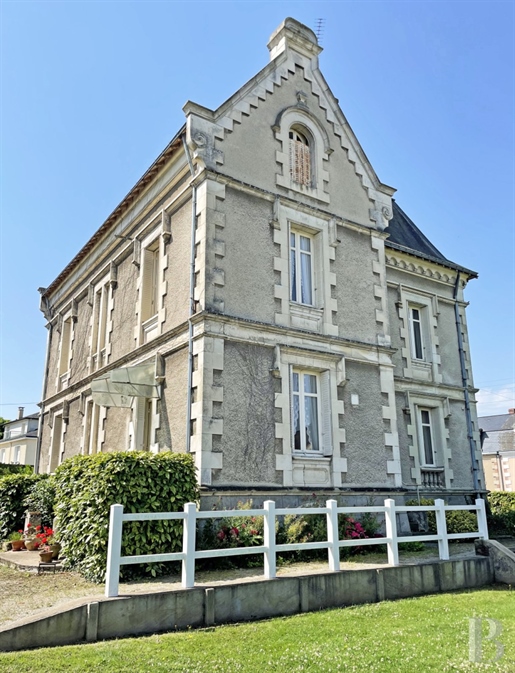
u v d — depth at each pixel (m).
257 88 13.89
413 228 20.58
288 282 13.13
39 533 12.03
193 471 9.90
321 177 14.63
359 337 14.20
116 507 6.75
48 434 22.03
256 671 5.41
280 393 12.21
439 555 10.41
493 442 51.25
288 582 7.80
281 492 11.54
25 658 5.38
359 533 11.52
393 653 6.06
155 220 14.73
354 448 13.16
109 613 6.30
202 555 7.25
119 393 12.89
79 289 21.12
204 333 11.34
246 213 12.82
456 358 18.58
